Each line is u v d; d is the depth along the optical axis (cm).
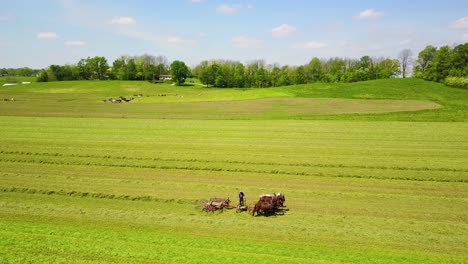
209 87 17562
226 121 6669
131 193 2950
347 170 3566
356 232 2219
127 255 1841
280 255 1886
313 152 4256
